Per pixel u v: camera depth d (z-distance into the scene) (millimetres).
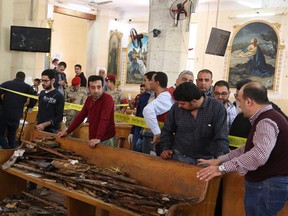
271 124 2400
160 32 6828
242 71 11945
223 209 3191
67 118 7773
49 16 12898
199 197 3064
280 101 11250
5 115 6273
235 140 3598
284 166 2443
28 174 3957
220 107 3174
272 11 11320
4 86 6262
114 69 15250
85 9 14250
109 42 15055
